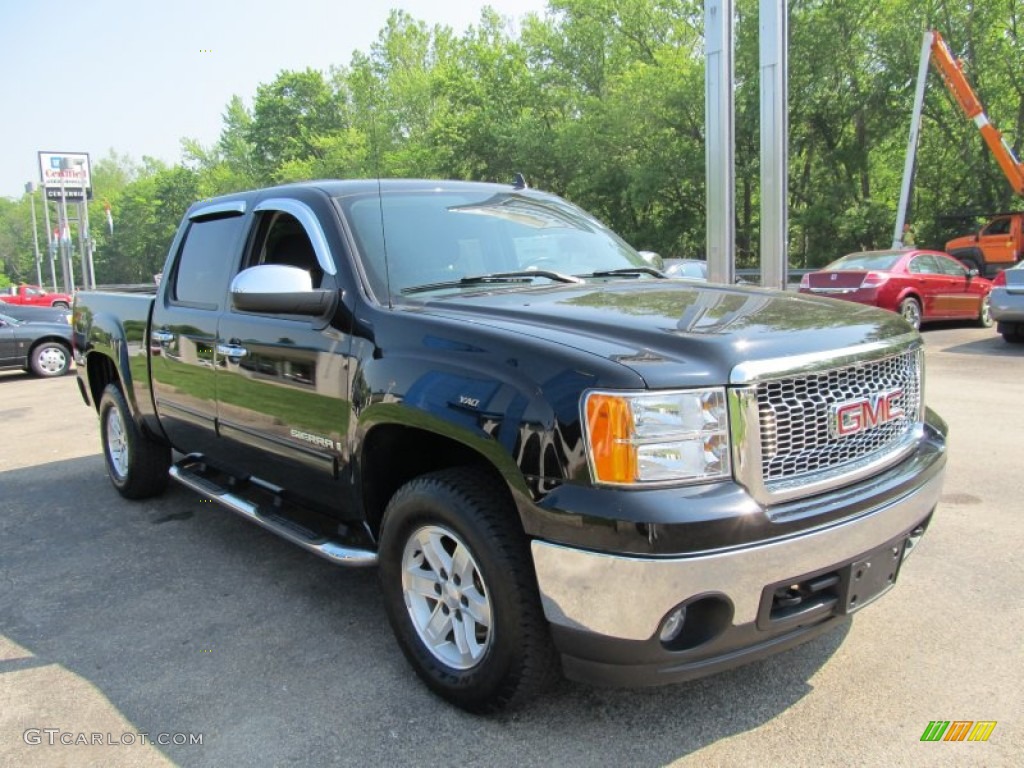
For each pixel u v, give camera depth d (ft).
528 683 8.46
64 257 183.52
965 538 13.96
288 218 12.50
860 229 96.12
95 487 19.79
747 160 103.30
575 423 7.53
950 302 45.75
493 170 126.52
